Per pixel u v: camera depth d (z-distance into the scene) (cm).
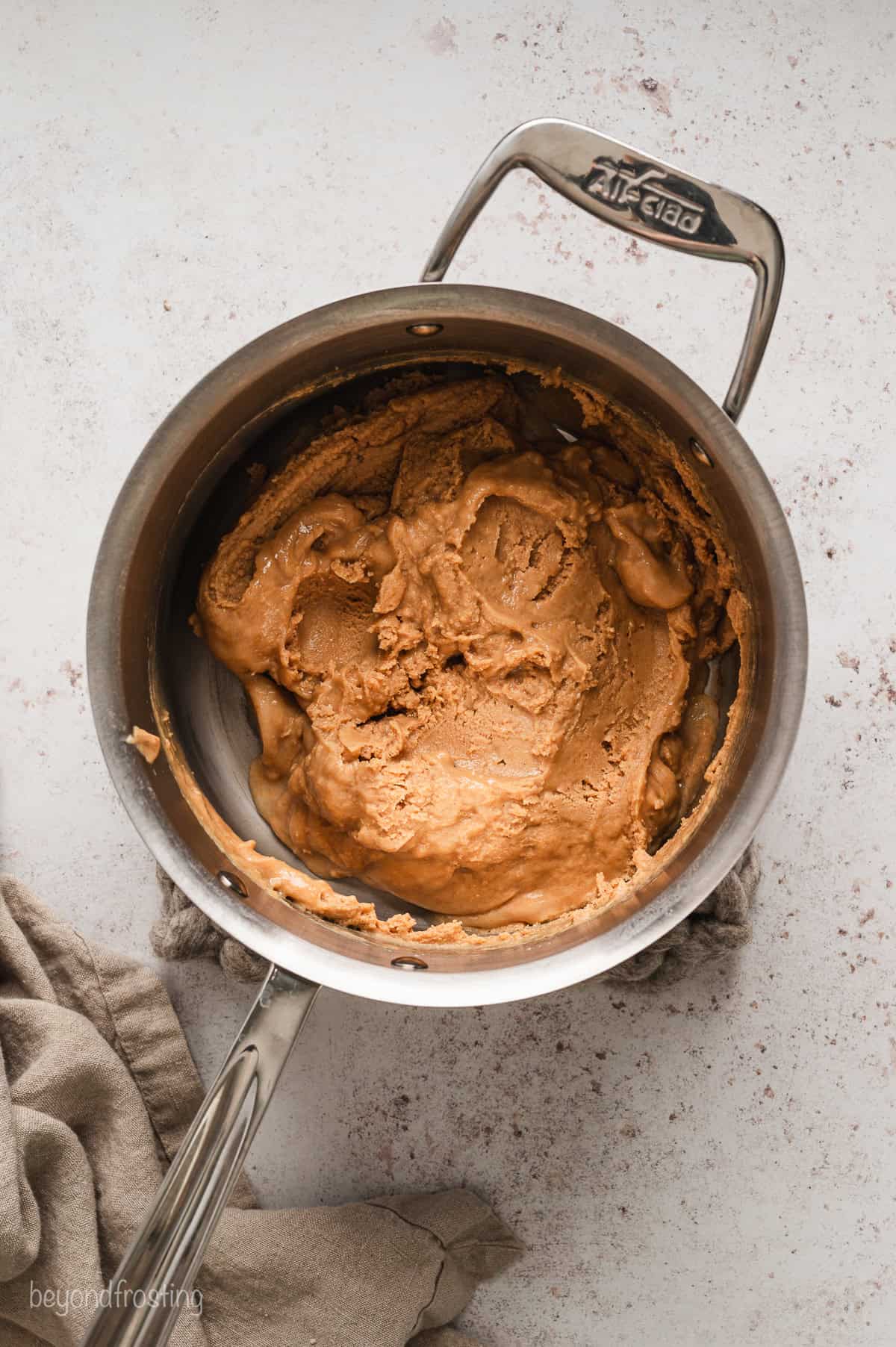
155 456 57
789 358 68
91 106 69
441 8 69
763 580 58
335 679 64
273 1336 65
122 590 58
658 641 64
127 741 58
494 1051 68
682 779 64
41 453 69
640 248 68
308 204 69
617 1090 68
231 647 63
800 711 56
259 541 64
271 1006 58
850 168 69
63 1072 65
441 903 63
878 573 68
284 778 65
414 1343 67
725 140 69
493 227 68
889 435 68
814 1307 67
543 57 69
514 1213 68
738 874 66
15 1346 66
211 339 69
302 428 64
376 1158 68
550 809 63
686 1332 67
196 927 67
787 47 69
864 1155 67
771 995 68
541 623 64
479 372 63
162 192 69
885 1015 67
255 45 69
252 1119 57
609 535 64
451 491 64
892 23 69
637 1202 68
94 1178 65
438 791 63
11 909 67
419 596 64
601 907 61
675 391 57
